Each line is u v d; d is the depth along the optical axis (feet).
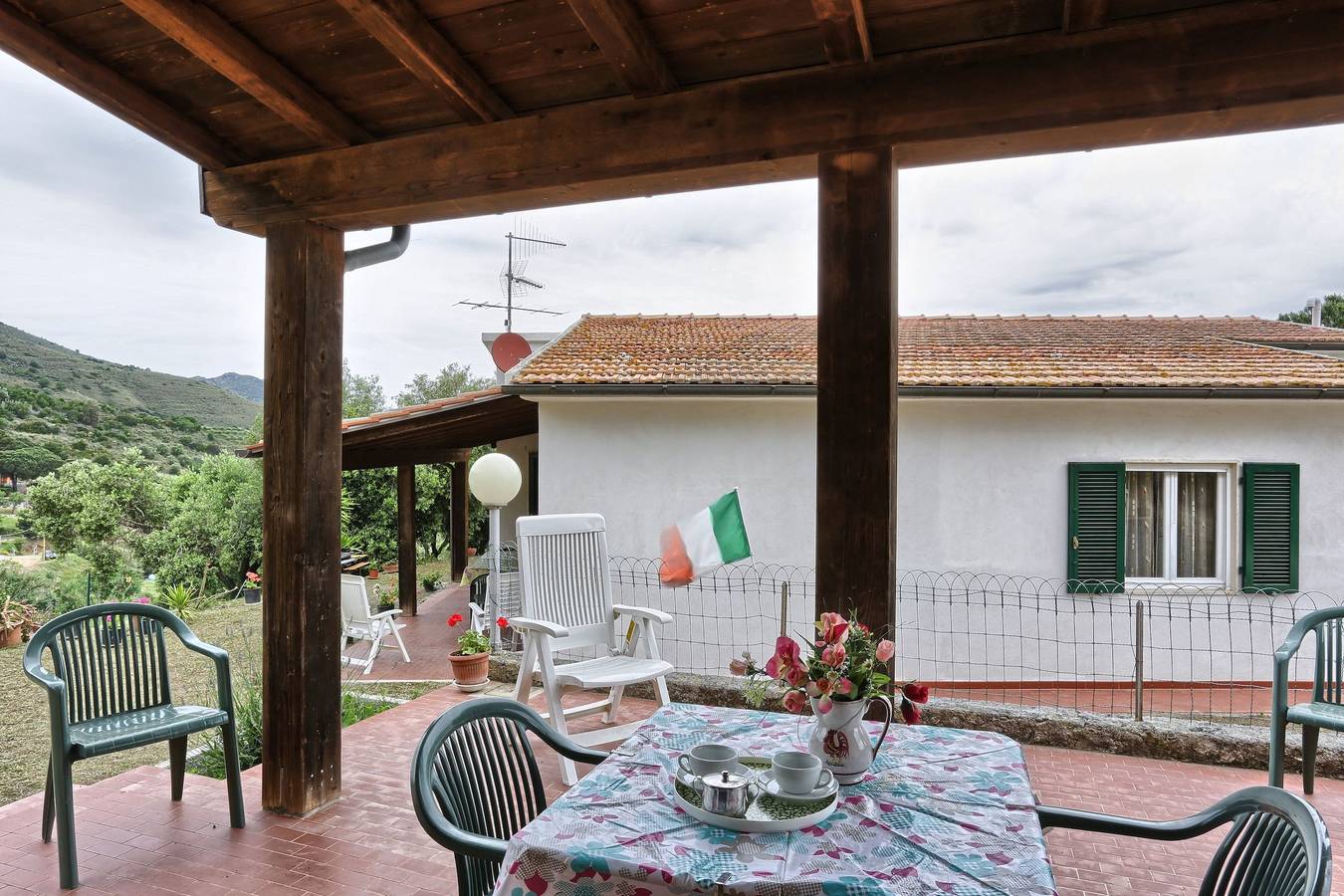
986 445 24.09
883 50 9.23
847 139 9.23
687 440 24.56
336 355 12.67
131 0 8.77
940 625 24.25
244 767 14.88
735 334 31.48
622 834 5.65
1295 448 23.41
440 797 6.57
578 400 24.80
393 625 26.14
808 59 9.59
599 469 24.84
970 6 8.55
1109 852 11.28
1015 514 24.02
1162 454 23.67
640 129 10.09
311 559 12.28
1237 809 5.68
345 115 11.60
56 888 10.14
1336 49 7.61
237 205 12.46
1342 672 12.75
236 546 49.67
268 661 12.42
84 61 10.43
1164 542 24.16
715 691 18.76
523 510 40.65
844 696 6.59
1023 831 5.72
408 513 35.53
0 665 28.73
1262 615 23.43
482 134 10.89
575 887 5.34
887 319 9.19
